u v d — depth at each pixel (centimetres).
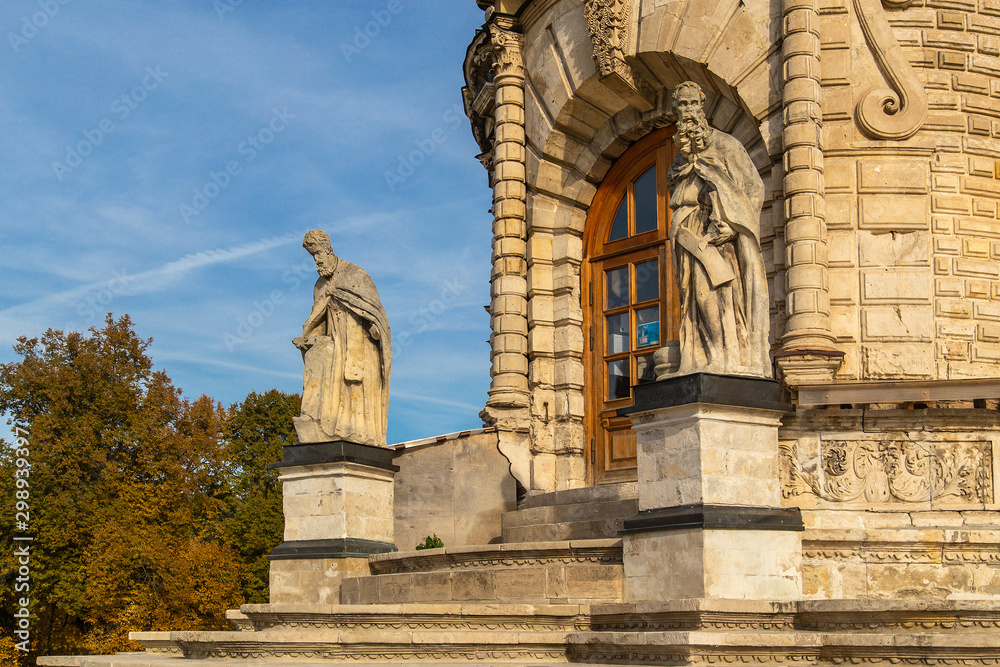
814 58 1877
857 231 1853
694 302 1580
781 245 1902
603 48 2134
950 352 1833
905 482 1694
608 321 2286
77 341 4550
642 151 2283
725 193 1576
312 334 2075
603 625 1453
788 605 1351
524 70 2395
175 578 4281
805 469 1697
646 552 1500
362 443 2000
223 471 4853
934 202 1870
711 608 1323
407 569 1850
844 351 1819
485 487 2203
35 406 4428
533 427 2269
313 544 1953
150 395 4572
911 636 1198
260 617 1686
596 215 2334
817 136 1858
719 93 2084
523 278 2350
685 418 1485
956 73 1923
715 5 2028
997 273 1888
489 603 1605
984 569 1552
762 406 1505
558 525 1773
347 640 1447
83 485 4294
